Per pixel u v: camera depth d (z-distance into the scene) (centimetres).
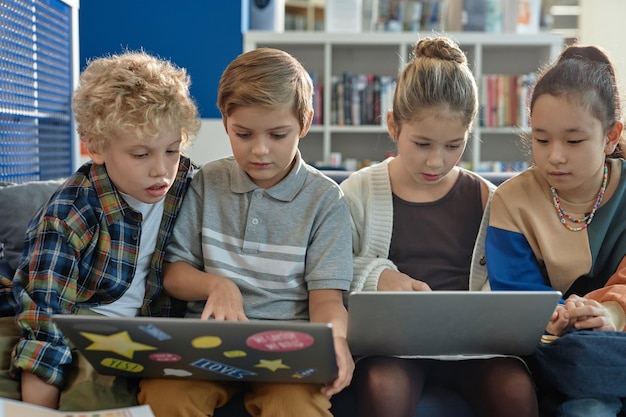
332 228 133
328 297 128
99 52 318
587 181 135
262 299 131
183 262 135
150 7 316
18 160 190
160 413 113
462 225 146
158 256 135
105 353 106
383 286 133
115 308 130
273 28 349
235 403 122
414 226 146
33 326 115
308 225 133
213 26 317
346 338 117
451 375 126
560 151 128
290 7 376
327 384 112
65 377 117
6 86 182
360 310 105
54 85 214
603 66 134
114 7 316
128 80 121
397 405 112
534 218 137
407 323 108
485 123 345
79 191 125
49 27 210
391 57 364
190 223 137
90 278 126
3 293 135
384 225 146
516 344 114
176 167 125
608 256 137
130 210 129
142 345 101
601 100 128
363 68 367
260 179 131
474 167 347
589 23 383
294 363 103
